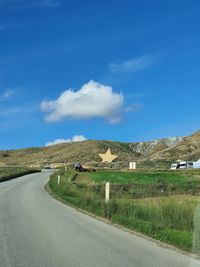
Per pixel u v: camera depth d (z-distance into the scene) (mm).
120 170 95688
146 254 13648
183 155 190000
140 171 88812
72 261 12648
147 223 18812
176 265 12125
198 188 47031
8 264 12242
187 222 17625
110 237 16844
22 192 41375
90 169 96500
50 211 26047
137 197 36844
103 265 12133
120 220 20703
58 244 15383
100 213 23844
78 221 21578
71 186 42375
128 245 15188
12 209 27047
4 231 18359
